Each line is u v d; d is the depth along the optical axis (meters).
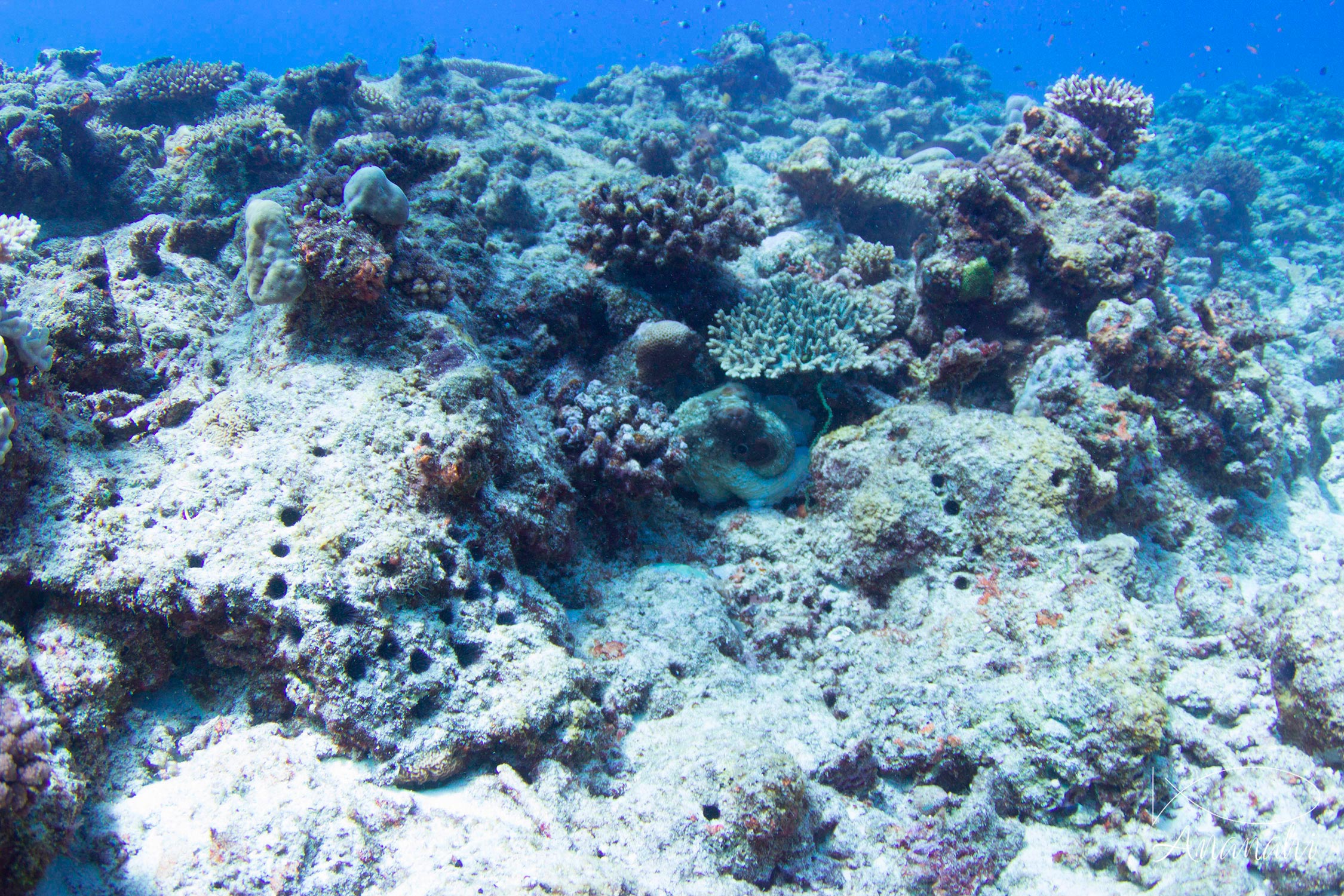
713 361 6.03
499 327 5.65
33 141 8.45
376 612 3.06
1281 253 14.48
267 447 3.65
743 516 5.37
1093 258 5.79
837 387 5.97
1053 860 3.11
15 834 2.13
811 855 3.12
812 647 4.40
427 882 2.39
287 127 10.35
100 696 2.80
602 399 5.18
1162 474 5.28
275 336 4.40
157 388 4.58
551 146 10.95
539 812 2.87
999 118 19.33
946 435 4.71
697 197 6.52
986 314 6.11
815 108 17.38
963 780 3.54
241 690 3.16
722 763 3.11
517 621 3.49
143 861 2.38
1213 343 5.52
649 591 4.50
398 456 3.62
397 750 2.87
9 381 3.38
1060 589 3.98
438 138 10.88
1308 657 3.38
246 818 2.48
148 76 11.73
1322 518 5.93
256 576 3.05
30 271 5.36
